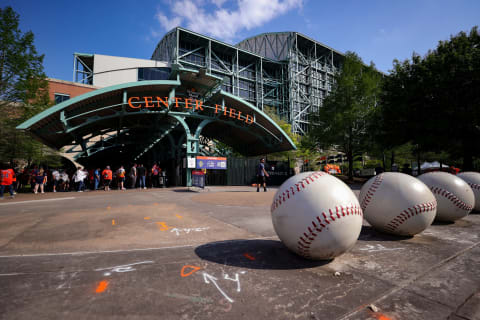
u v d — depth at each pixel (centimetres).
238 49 5981
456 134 1764
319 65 7350
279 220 303
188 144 1956
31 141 1841
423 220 393
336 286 225
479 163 2994
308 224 276
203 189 1502
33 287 217
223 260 294
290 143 2308
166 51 6078
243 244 364
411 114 1852
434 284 230
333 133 2514
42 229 464
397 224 402
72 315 172
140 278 239
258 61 6494
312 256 289
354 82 2497
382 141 2186
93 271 257
